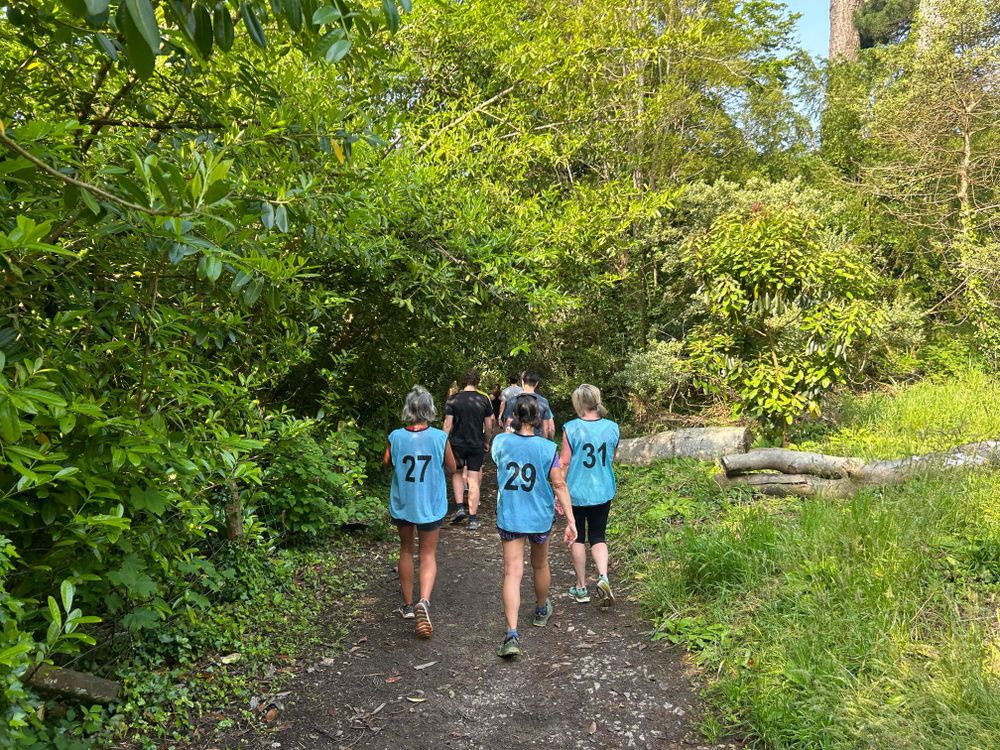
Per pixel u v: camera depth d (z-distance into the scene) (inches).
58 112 121.9
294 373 276.4
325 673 153.4
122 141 115.3
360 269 234.7
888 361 443.2
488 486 358.0
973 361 444.5
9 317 91.7
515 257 261.4
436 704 141.3
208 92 144.6
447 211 251.4
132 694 131.5
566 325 436.5
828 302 300.0
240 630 163.2
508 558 163.3
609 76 438.9
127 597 137.2
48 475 77.7
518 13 381.4
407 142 258.1
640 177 460.8
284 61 185.5
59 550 107.7
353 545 237.8
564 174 446.3
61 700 121.6
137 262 110.5
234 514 182.9
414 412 175.2
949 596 151.3
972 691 116.6
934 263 556.7
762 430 325.4
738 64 512.1
